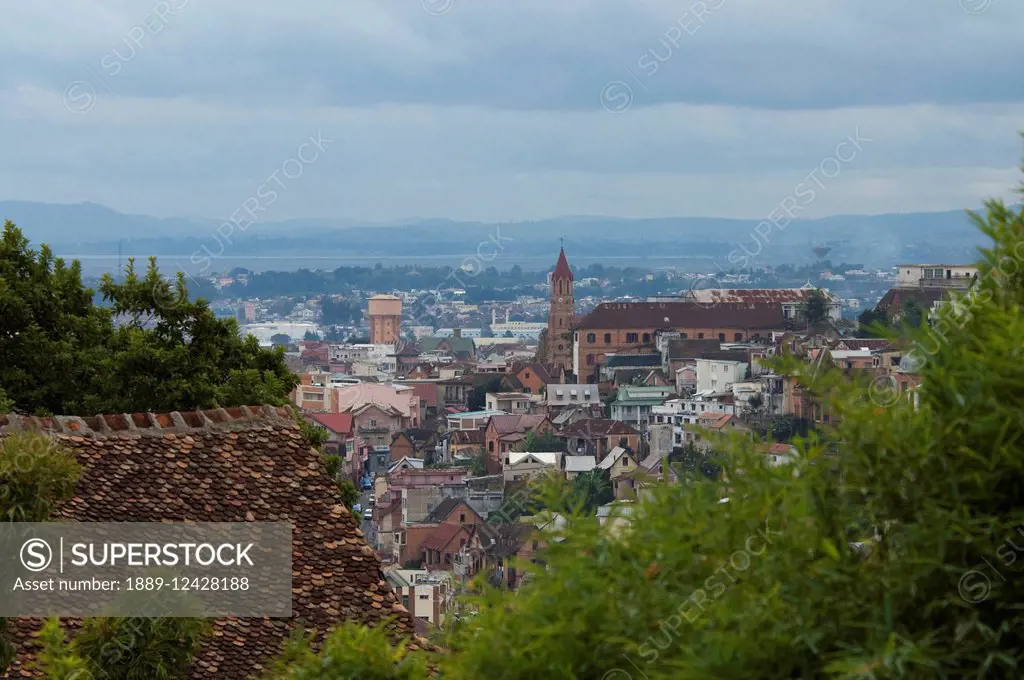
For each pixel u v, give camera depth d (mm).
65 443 26984
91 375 50438
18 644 22875
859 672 9484
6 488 19859
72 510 25672
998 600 9797
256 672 24500
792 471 11047
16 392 48281
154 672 19734
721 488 11500
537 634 11398
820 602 10258
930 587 9969
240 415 29094
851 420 10633
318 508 27656
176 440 27969
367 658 13633
